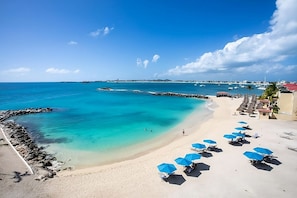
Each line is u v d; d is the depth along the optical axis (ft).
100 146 75.20
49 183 46.88
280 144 70.33
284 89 132.46
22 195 41.78
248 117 119.75
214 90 432.66
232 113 135.74
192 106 177.99
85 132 94.53
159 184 46.11
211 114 135.33
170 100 230.07
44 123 116.47
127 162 59.77
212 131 90.12
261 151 56.29
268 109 120.16
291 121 104.68
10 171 52.31
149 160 60.08
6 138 83.35
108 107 175.42
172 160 59.62
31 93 364.17
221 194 41.57
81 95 312.50
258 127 93.09
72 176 50.55
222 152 64.18
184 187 44.55
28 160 60.44
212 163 56.24
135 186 45.52
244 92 370.53
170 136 86.63
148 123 111.86
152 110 157.07
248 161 57.21
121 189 44.39
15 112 149.38
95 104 197.47
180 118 124.77
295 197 40.24
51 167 57.47
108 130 97.60
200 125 104.63
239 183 45.62
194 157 52.65
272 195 40.98
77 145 76.69
